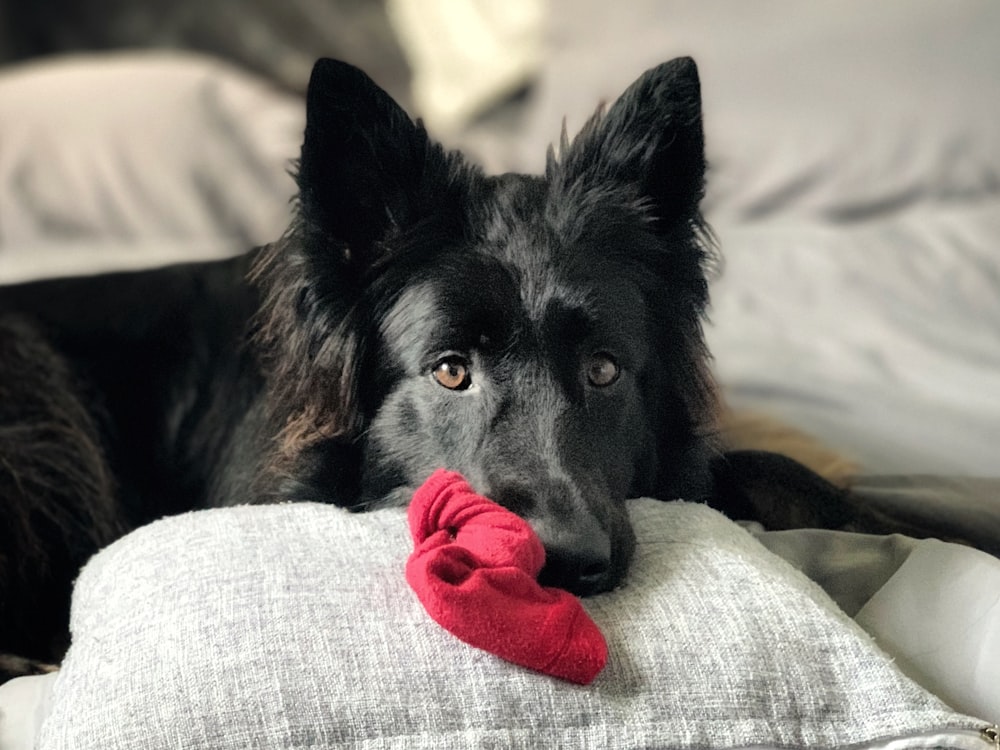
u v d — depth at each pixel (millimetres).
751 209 1478
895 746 530
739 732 527
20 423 879
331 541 605
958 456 889
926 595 617
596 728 525
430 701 523
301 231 728
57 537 869
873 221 1412
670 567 604
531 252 708
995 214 1305
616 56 1605
